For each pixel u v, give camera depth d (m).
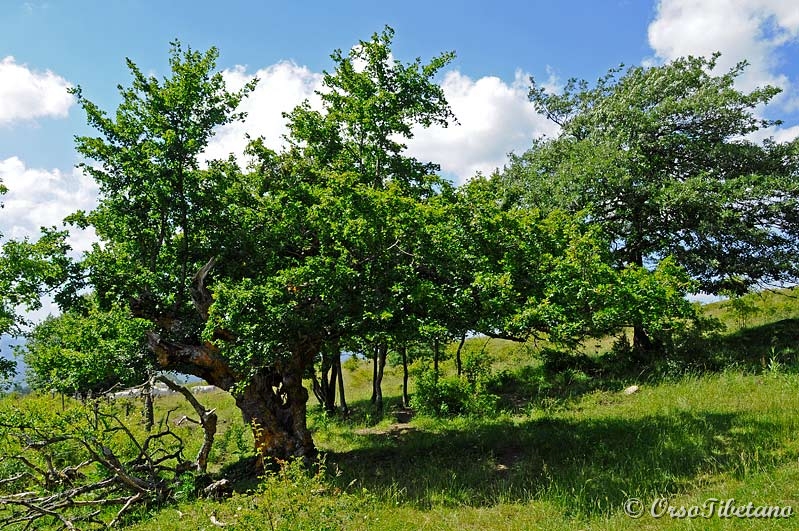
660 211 17.48
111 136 10.84
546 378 19.17
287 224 11.65
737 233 17.03
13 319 10.90
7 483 10.41
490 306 9.18
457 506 8.09
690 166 18.64
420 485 9.22
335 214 10.48
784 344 16.62
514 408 15.60
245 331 9.64
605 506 7.36
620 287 9.57
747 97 17.75
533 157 21.38
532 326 9.73
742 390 12.52
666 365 16.48
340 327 10.35
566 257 10.12
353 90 14.24
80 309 11.39
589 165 17.41
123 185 11.12
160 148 10.56
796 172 17.97
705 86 18.78
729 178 18.25
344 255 10.12
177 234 12.57
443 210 10.32
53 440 10.48
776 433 8.99
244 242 11.58
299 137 14.54
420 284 9.42
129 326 10.73
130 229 11.71
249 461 12.29
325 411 18.66
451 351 25.02
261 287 9.93
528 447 10.80
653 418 11.30
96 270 11.21
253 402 11.66
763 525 6.01
